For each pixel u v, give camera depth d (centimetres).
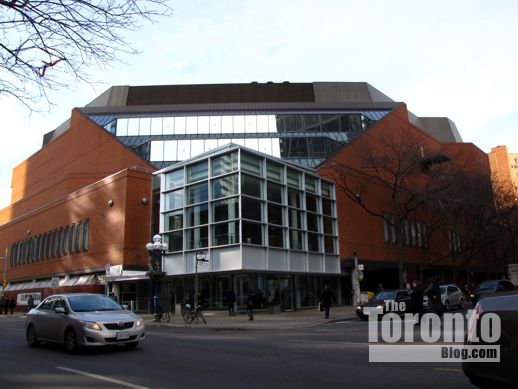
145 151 5262
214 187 3058
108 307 1237
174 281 3284
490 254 6184
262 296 2975
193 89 6756
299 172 3509
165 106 5766
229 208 2922
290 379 753
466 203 3894
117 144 4903
